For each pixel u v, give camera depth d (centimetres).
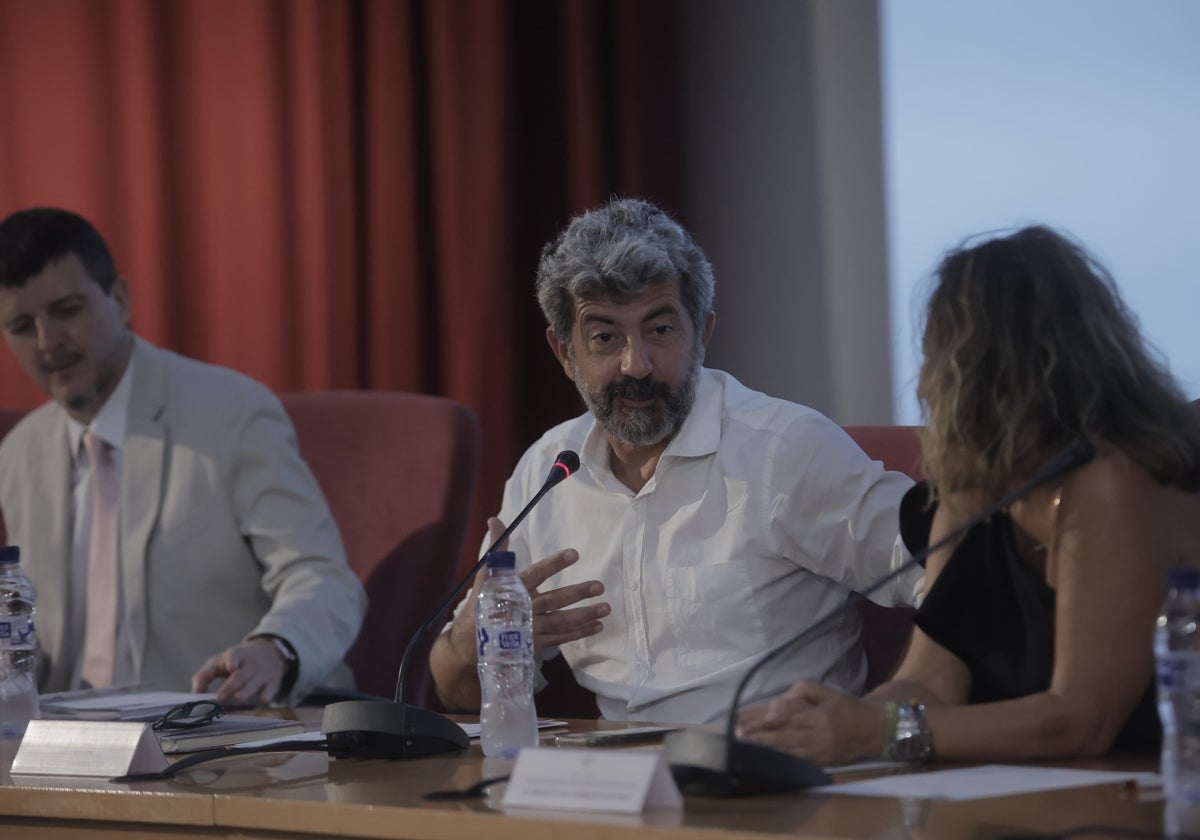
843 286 748
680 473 488
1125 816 259
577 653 500
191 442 624
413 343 795
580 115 753
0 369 873
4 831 344
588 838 260
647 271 459
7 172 881
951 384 343
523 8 773
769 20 760
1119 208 679
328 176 809
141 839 323
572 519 504
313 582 591
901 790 285
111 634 610
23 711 437
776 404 493
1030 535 355
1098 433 333
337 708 362
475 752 364
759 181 764
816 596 482
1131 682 323
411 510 639
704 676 473
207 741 391
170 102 847
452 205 780
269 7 822
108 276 629
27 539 630
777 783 281
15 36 875
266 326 830
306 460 665
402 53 792
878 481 473
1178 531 331
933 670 378
